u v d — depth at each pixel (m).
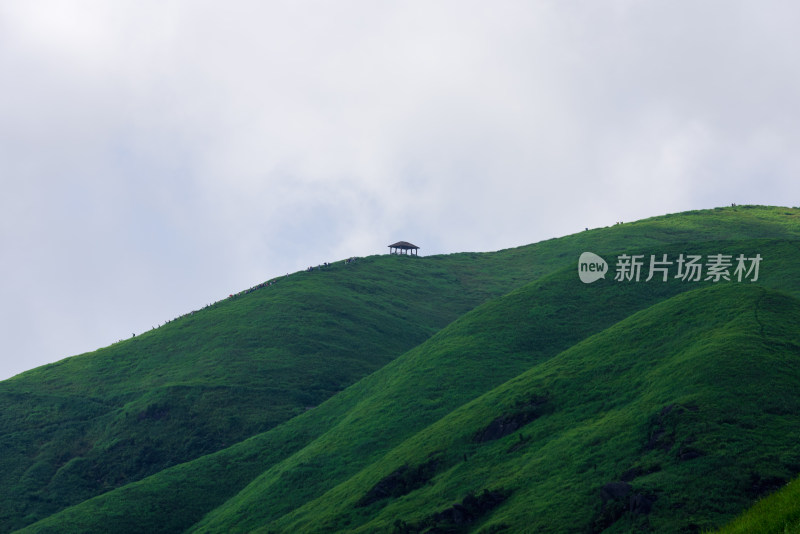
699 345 59.38
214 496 84.19
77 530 76.00
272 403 112.12
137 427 109.50
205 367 126.62
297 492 71.81
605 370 64.62
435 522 49.41
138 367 134.50
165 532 77.50
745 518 26.03
